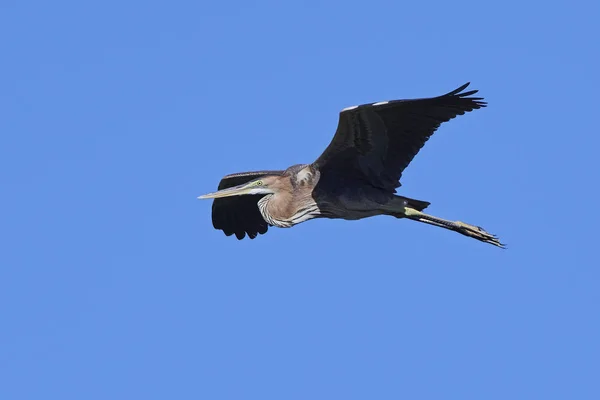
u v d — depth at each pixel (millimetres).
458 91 14945
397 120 15539
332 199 16625
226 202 19281
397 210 16641
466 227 17141
